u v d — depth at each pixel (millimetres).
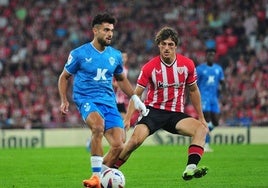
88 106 31609
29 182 37125
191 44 110625
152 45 110125
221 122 89125
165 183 35844
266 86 95875
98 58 32156
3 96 96562
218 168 43781
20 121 92125
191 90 34125
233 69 100188
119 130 31859
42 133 79438
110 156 31719
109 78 32531
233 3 117625
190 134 32875
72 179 38625
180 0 119688
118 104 59156
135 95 33719
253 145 72062
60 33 114812
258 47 108500
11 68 107312
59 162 50312
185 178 31344
